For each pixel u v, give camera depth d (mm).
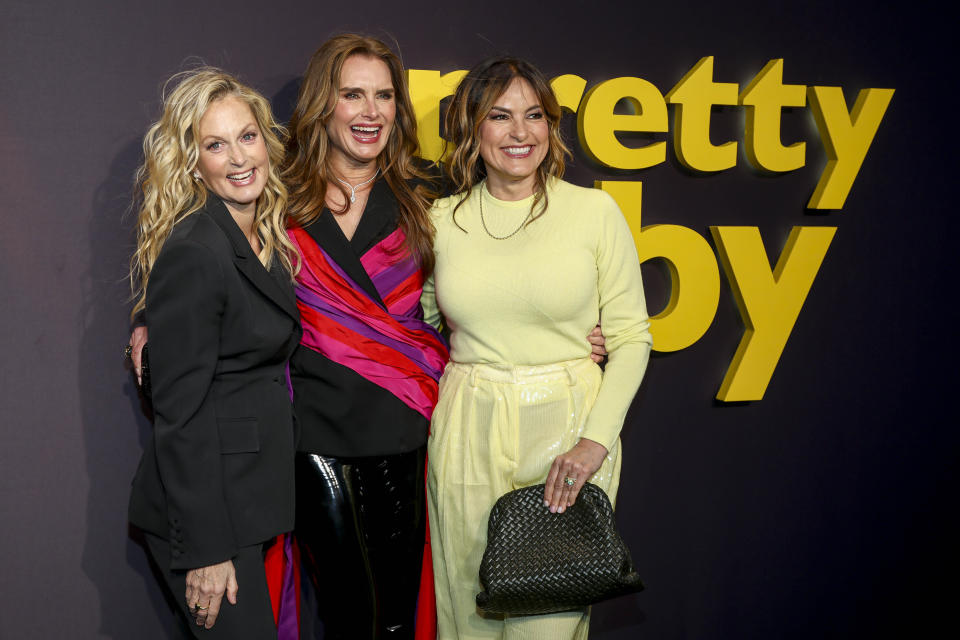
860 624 2752
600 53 2213
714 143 2361
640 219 2246
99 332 1943
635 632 2467
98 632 2025
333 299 1750
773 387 2525
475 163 1802
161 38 1888
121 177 1909
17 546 1938
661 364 2375
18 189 1844
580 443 1733
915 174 2609
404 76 1809
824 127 2416
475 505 1800
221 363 1567
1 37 1790
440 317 1990
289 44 1973
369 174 1820
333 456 1774
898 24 2518
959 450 2799
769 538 2588
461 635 1874
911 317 2676
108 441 1983
